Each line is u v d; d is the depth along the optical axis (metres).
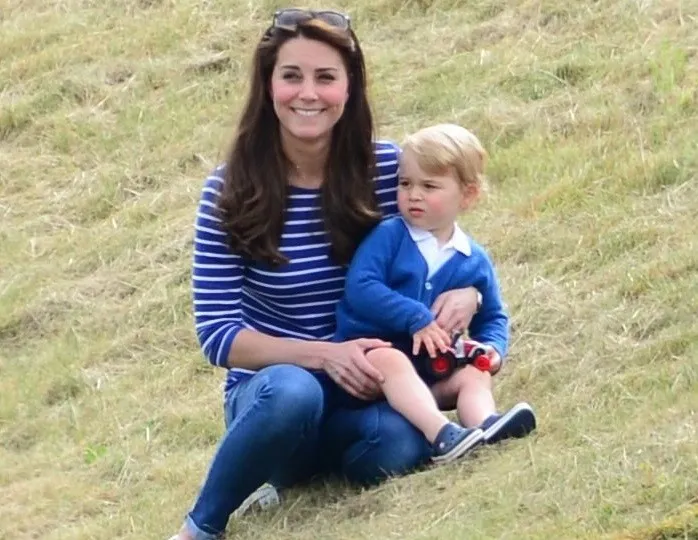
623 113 25.41
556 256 21.84
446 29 30.95
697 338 17.58
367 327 15.60
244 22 33.88
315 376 15.66
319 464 16.22
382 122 28.08
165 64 33.00
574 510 13.70
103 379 23.36
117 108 32.22
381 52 30.70
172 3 35.50
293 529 15.33
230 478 15.08
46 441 21.78
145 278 26.12
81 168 30.78
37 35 35.50
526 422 15.55
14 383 23.89
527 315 20.03
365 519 15.03
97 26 35.50
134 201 29.06
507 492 14.41
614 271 20.52
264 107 15.31
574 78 27.41
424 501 14.87
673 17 28.17
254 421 14.78
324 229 15.50
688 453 14.06
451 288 15.82
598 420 15.91
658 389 16.48
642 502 13.49
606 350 18.36
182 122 31.09
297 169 15.52
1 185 30.78
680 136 24.00
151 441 20.67
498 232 22.95
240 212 15.20
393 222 15.76
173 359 23.59
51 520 18.72
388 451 15.45
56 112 32.53
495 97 27.70
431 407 15.33
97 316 25.41
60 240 28.28
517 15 30.28
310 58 15.14
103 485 19.56
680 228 21.05
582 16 29.22
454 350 15.65
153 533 17.06
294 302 15.65
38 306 25.97
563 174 24.25
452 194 15.66
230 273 15.46
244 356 15.31
